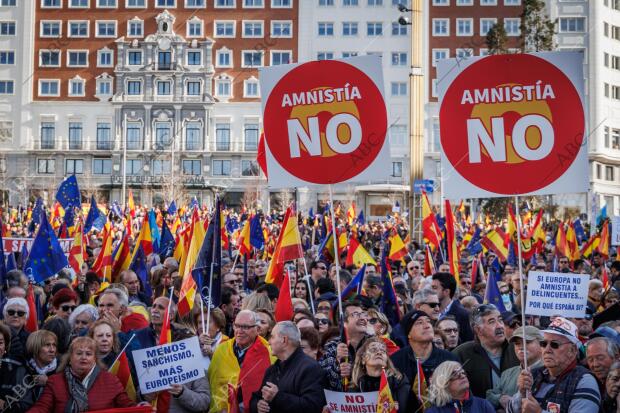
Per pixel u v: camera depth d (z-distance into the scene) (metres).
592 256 21.05
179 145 84.12
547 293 8.52
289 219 12.76
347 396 6.91
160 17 83.69
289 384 7.38
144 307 10.77
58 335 8.34
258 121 84.00
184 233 17.39
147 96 84.00
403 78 83.00
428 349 7.93
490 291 12.12
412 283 15.16
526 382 6.75
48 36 84.56
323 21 84.00
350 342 7.99
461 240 28.92
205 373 8.32
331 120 9.69
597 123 80.56
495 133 8.74
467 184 8.80
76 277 15.04
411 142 25.73
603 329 8.20
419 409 7.16
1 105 84.25
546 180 8.61
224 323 9.45
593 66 80.56
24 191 82.62
